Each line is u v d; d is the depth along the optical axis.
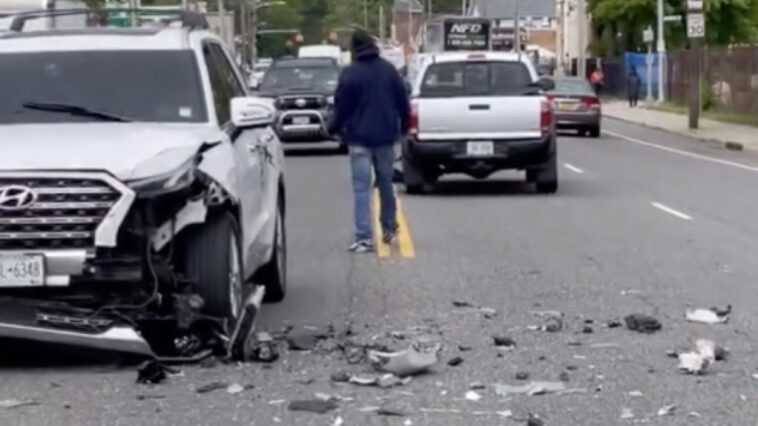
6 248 11.52
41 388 11.62
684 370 12.27
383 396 11.38
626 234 22.38
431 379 11.98
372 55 20.02
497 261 19.22
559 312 15.20
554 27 136.88
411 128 28.36
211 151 12.55
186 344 12.44
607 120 72.06
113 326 11.82
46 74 13.69
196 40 14.30
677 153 45.88
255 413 10.84
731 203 27.81
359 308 15.48
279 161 16.25
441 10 171.62
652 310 15.32
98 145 12.02
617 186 31.89
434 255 19.84
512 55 29.23
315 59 46.16
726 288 16.88
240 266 12.98
